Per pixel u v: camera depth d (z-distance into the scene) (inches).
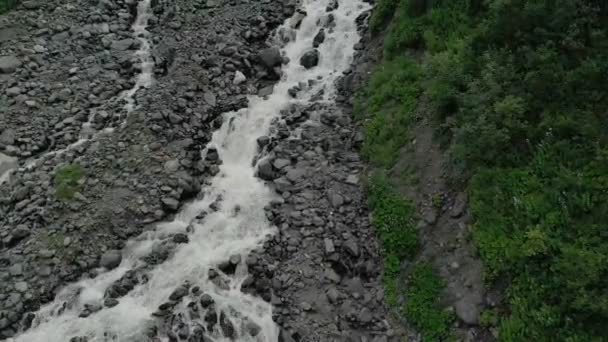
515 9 422.9
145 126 553.0
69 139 546.3
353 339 382.6
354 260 428.5
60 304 417.4
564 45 392.2
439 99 446.0
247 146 558.6
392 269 413.7
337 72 619.8
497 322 329.7
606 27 392.2
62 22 690.8
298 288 414.6
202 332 396.8
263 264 431.8
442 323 358.0
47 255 440.5
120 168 514.0
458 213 394.6
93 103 589.9
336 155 518.0
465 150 400.5
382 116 515.8
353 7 682.8
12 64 618.5
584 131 354.0
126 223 471.2
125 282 429.1
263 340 392.2
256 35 679.7
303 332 387.9
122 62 647.8
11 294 414.3
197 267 440.8
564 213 329.1
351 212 462.6
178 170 517.7
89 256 445.7
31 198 486.0
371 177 479.2
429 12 549.3
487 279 346.3
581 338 289.0
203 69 634.2
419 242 411.8
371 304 402.3
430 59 480.1
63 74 621.6
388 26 605.0
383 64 568.4
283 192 492.4
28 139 545.3
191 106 587.8
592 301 290.5
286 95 608.7
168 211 487.8
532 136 373.4
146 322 402.3
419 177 445.4
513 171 370.3
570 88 374.9
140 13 738.8
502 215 360.5
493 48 437.7
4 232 458.9
